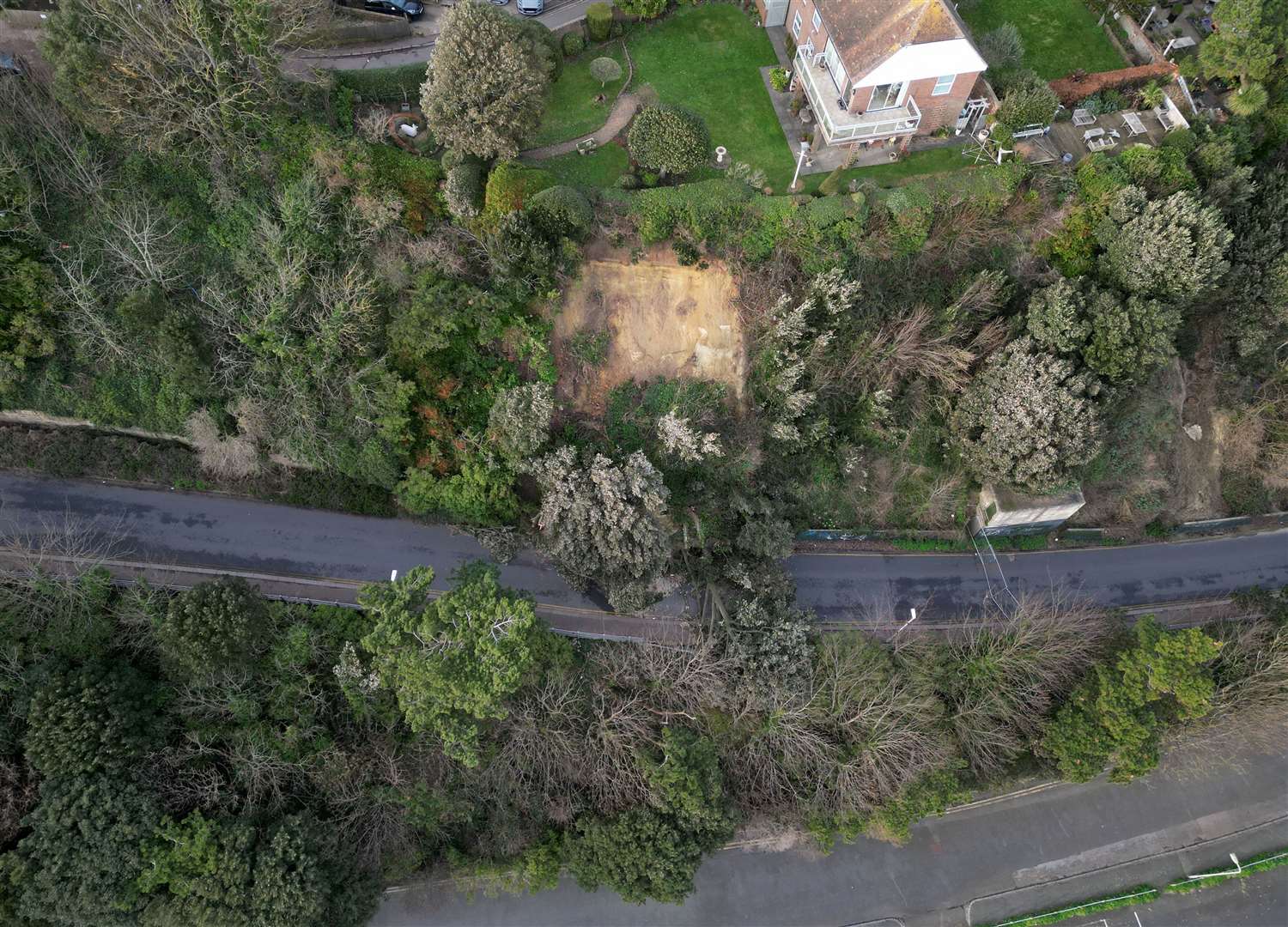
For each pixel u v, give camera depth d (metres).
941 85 48.00
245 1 37.34
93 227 43.25
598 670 44.28
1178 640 41.88
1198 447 56.53
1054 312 45.84
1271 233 48.53
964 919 48.12
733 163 48.78
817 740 41.88
